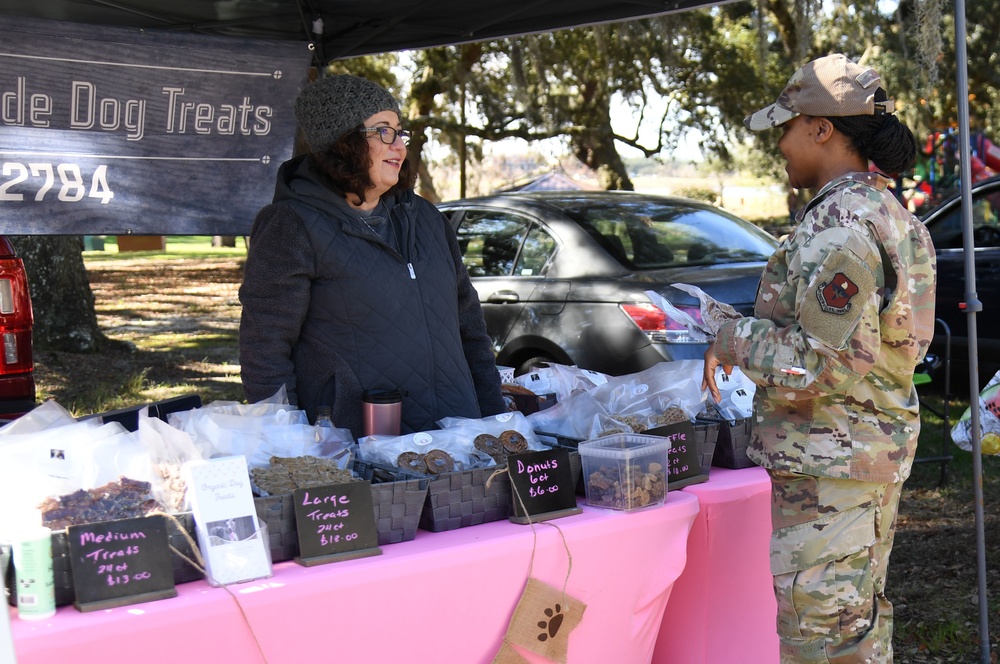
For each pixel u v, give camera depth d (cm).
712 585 229
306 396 239
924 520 460
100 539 150
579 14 365
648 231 521
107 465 169
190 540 161
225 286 1623
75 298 897
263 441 196
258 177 308
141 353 916
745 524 234
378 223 246
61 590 150
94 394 721
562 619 192
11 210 272
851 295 175
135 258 2302
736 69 1291
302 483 178
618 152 1384
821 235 181
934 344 641
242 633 156
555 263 511
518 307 514
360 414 236
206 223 302
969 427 313
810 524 192
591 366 477
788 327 185
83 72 277
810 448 189
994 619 351
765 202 2762
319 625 164
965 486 505
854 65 191
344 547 173
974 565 403
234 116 302
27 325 410
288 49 304
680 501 217
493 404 273
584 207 536
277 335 233
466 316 276
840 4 1240
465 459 208
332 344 237
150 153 291
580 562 197
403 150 235
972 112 1488
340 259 234
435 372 246
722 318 200
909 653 326
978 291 622
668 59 1193
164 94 290
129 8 340
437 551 177
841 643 194
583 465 214
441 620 179
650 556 210
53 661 140
